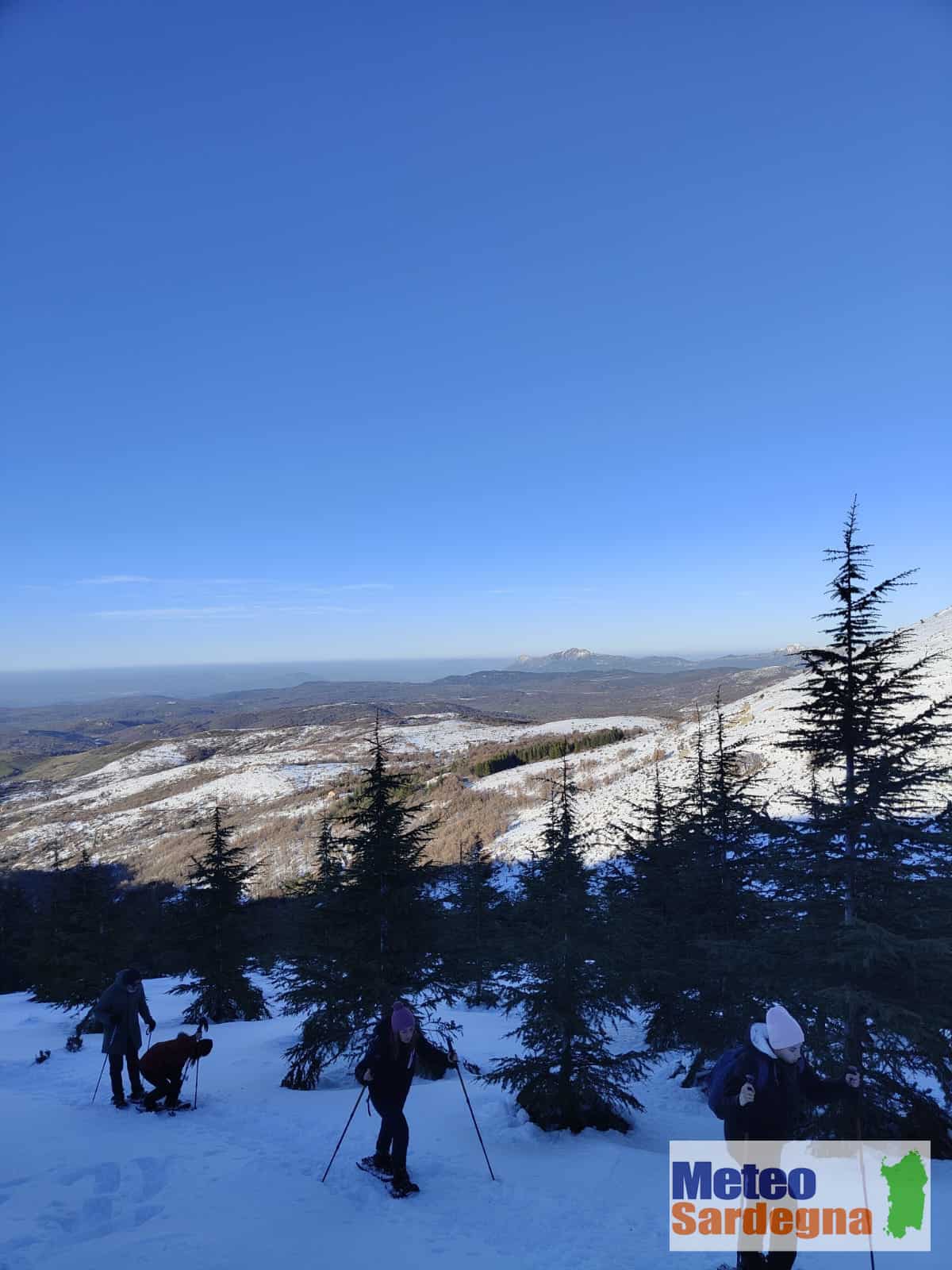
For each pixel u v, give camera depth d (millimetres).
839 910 9969
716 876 14797
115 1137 8047
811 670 10656
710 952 11398
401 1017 6703
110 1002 9867
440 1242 5477
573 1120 9695
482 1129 9195
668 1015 14961
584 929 10352
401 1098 6789
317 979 13742
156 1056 9555
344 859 19859
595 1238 5699
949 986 9367
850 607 10320
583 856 11008
